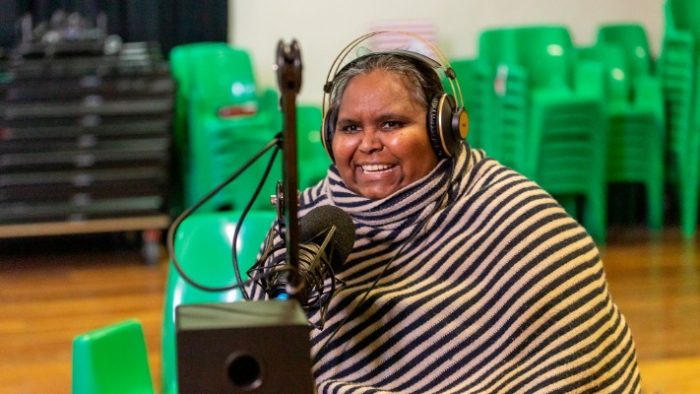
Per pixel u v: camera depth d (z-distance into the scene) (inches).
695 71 179.2
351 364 54.1
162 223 164.4
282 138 39.5
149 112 160.9
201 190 165.2
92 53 163.3
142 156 161.6
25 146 158.4
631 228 188.4
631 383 52.4
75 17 167.8
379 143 53.9
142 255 171.6
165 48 178.1
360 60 54.9
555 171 171.9
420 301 53.4
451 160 55.4
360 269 55.8
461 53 195.0
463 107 55.1
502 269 52.9
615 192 193.3
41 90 157.9
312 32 188.4
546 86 182.9
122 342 59.4
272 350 34.3
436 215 55.0
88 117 159.6
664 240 177.3
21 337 127.7
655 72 197.5
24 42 164.4
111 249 176.7
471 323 52.8
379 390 52.6
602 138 171.9
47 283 154.3
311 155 169.0
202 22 179.3
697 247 171.2
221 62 172.7
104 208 162.4
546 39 184.4
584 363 50.7
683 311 133.4
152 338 125.7
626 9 198.7
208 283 71.3
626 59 188.5
